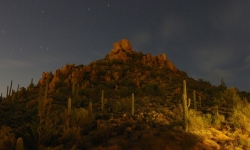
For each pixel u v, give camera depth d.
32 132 11.48
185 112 15.12
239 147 13.48
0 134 11.03
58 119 14.66
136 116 17.52
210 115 18.58
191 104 24.48
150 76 39.62
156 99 26.05
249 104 21.73
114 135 13.30
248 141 14.16
